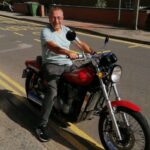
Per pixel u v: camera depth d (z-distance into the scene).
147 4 27.20
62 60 5.38
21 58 11.12
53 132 5.56
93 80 4.84
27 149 4.91
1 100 6.85
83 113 5.16
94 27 19.84
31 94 6.28
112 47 13.77
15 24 22.28
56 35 5.36
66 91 5.23
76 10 24.88
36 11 28.33
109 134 4.90
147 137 4.45
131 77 8.95
